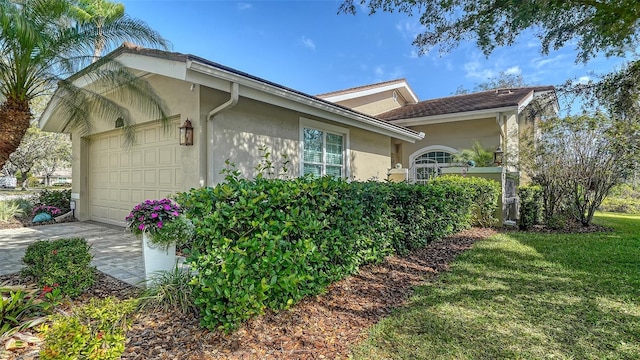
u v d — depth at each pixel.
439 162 13.93
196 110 6.54
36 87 6.08
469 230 8.65
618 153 8.38
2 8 4.56
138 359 2.60
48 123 9.73
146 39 6.93
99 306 2.77
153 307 3.40
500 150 10.77
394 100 17.55
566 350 2.84
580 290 4.21
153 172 7.84
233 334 2.99
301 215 3.67
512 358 2.72
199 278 2.99
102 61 6.59
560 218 9.12
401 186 5.91
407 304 3.82
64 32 6.05
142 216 3.96
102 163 9.83
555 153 9.13
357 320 3.40
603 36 5.36
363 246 4.81
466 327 3.24
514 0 5.10
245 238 3.18
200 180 6.46
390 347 2.89
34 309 3.15
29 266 4.10
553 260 5.64
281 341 2.95
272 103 7.28
